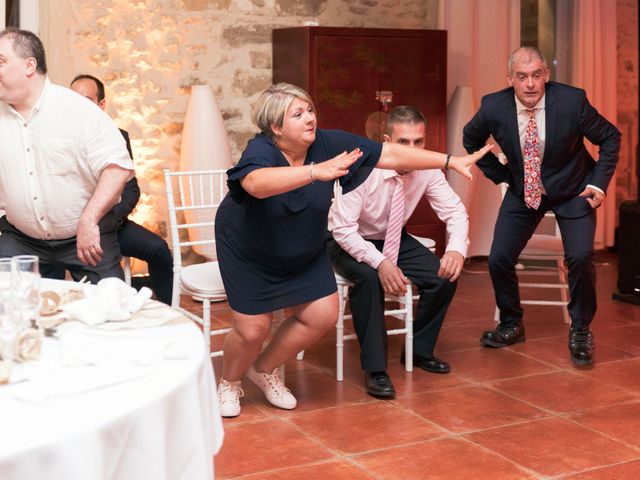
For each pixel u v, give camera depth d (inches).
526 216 184.5
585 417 149.0
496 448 135.4
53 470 59.9
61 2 233.0
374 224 169.3
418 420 147.7
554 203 180.1
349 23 266.1
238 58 253.3
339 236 161.6
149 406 66.3
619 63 313.7
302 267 144.4
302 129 132.6
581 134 176.9
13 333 75.0
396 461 130.4
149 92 245.4
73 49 235.9
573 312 181.2
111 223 149.3
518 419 148.1
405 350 174.4
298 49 240.8
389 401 157.2
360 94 241.3
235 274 142.4
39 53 133.0
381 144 134.3
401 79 244.8
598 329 207.3
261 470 127.0
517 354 186.4
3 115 136.1
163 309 93.6
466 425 145.3
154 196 249.3
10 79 131.0
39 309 81.8
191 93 246.5
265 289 142.4
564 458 131.5
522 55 170.2
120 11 239.9
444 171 275.4
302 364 179.9
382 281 159.2
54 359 76.6
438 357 184.2
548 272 237.3
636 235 231.3
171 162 249.9
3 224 149.4
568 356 184.7
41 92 134.2
